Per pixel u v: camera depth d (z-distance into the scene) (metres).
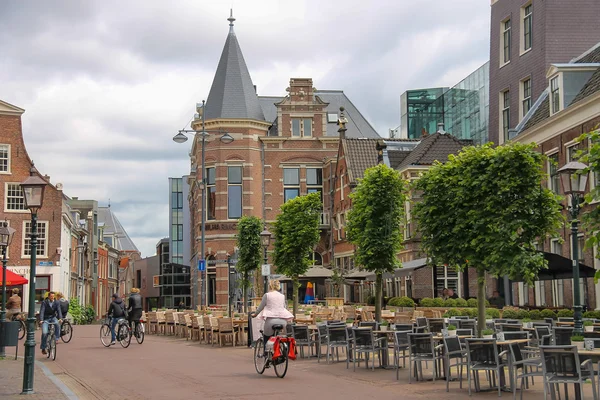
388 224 26.59
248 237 41.56
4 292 27.84
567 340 16.28
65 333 30.78
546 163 31.84
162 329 38.09
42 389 15.39
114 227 111.38
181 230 94.38
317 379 16.88
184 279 94.88
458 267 21.55
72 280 62.97
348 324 23.02
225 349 26.70
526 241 19.12
